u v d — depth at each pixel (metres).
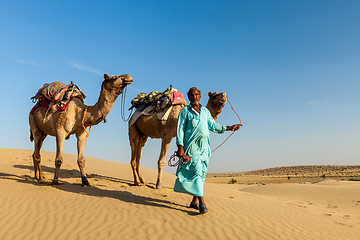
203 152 5.79
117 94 8.38
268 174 119.94
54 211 5.84
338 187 22.09
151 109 9.24
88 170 14.23
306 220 7.29
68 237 4.56
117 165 18.61
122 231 4.84
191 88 6.02
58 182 8.51
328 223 7.42
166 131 8.92
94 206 6.29
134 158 9.62
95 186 8.64
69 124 8.44
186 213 6.06
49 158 18.48
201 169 5.74
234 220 5.93
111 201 6.78
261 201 10.28
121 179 11.71
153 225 5.18
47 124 8.72
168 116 8.96
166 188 9.16
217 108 8.09
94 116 8.38
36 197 6.88
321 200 15.88
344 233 6.41
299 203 12.88
